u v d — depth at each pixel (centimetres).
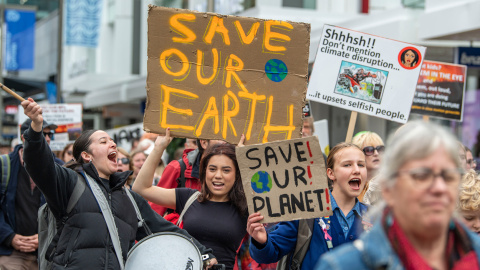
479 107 1227
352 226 414
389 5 1590
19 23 2256
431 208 204
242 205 489
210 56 468
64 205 431
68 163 468
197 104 466
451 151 207
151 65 466
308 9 1709
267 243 392
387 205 221
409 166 207
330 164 432
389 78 612
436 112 802
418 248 214
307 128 770
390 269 207
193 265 434
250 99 466
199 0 2169
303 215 392
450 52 1241
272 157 396
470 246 218
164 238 443
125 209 450
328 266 213
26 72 3362
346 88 618
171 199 503
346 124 1564
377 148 625
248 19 468
